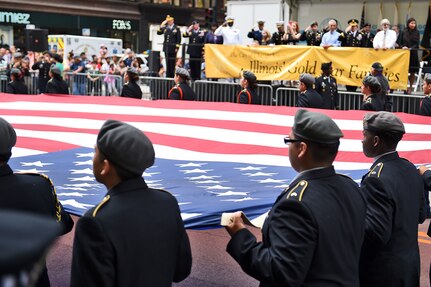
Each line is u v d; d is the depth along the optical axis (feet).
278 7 51.62
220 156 19.36
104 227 7.61
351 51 39.50
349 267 8.50
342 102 38.40
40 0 113.50
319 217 8.18
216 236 23.16
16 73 39.58
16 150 20.12
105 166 8.10
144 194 8.24
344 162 18.13
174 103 27.30
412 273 11.16
